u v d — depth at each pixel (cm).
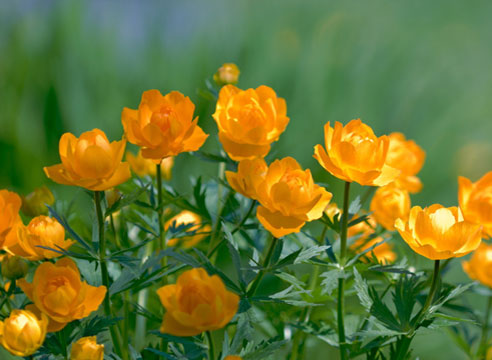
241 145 119
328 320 126
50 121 233
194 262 114
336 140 114
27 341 111
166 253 114
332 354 138
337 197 221
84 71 248
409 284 117
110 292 115
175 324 109
